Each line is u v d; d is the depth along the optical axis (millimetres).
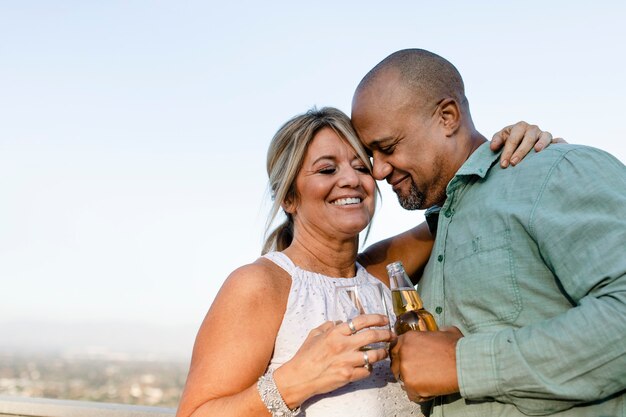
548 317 1497
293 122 2006
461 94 1889
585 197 1435
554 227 1440
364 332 1453
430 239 2160
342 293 1582
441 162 1833
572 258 1404
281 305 1769
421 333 1535
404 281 1631
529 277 1523
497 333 1434
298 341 1728
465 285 1627
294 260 1938
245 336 1676
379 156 1902
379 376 1766
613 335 1287
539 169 1558
